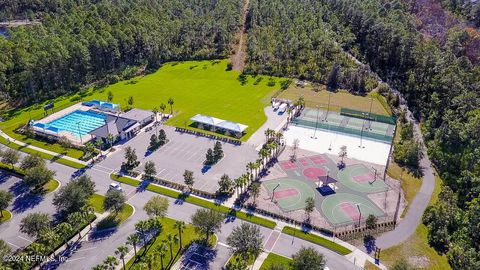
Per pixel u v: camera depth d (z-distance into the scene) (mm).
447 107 171000
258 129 172500
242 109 192125
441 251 107250
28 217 105000
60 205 115062
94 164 145250
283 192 130000
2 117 183875
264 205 123500
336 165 146375
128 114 179625
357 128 174625
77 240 108188
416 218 119812
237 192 129500
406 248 107812
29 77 198250
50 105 191625
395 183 136500
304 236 110750
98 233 110875
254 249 99125
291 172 141250
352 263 102125
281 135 157250
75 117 183500
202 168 143000
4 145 158375
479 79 181375
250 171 140500
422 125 176500
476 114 150875
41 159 137750
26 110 191250
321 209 122062
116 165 144625
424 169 146125
